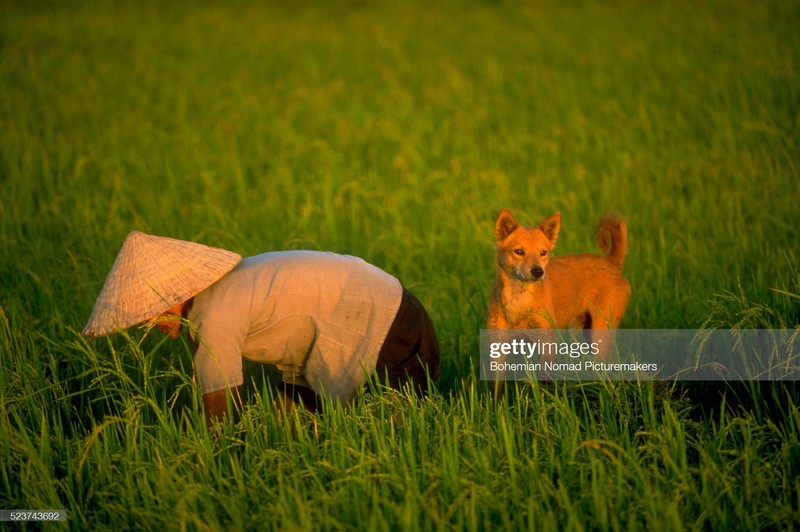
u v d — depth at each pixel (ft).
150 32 286.46
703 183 125.39
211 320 55.83
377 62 241.96
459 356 76.64
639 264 96.89
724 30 240.12
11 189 126.93
